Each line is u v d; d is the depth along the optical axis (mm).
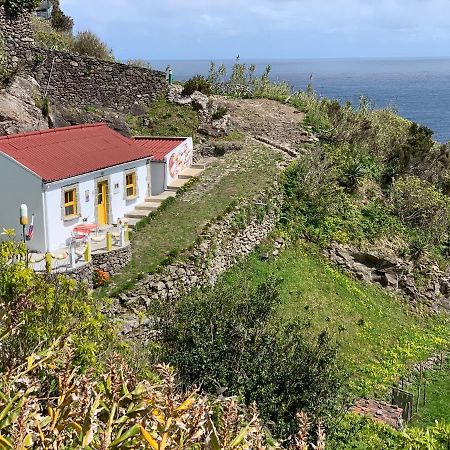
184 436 4668
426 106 133625
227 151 29562
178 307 13305
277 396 11398
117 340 11594
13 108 23297
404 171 31234
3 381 5242
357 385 18484
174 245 20344
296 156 29797
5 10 25906
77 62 28328
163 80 31516
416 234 27312
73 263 17297
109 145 22781
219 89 39125
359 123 34062
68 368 5480
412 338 22328
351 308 22594
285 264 23609
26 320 8211
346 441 12695
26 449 4422
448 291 25938
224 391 11281
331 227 25766
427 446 8914
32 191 18406
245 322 12586
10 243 11266
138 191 23281
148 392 5012
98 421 4824
